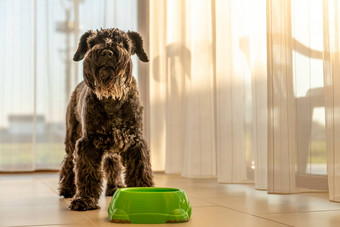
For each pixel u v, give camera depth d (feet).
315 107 7.75
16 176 13.16
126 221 5.82
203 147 10.89
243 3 9.61
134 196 5.87
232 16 9.68
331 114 6.58
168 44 12.55
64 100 14.42
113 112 7.14
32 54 14.32
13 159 14.05
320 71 7.80
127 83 7.16
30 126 14.15
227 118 9.66
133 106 7.33
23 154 14.10
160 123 13.32
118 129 7.18
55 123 14.33
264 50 8.73
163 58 13.32
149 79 13.64
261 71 8.70
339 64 6.59
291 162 7.59
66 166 8.73
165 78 13.26
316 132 7.72
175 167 12.51
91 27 14.42
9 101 14.16
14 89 14.19
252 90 8.89
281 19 7.71
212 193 8.99
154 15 13.39
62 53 14.46
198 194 8.83
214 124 11.03
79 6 14.47
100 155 7.27
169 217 5.79
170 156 12.53
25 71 14.26
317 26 7.82
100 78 6.92
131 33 8.02
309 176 7.66
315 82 7.77
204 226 5.62
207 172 10.86
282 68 7.66
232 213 6.57
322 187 7.66
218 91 9.82
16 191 9.53
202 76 10.91
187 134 11.55
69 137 8.95
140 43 8.00
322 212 6.60
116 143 7.18
